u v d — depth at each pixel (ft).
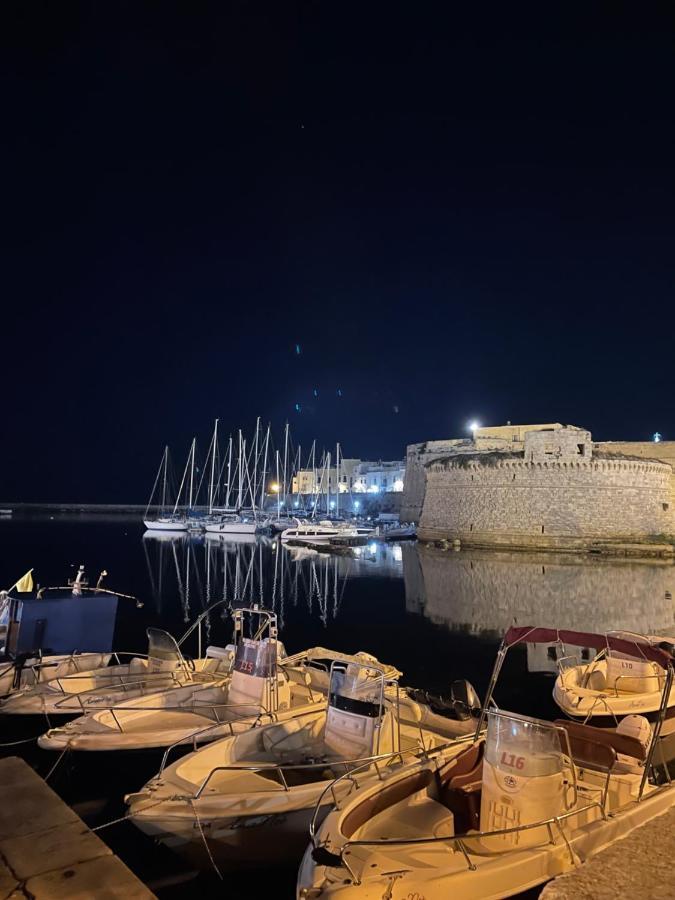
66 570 142.61
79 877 16.62
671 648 44.14
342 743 31.32
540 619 88.07
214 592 116.88
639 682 44.32
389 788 24.79
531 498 185.47
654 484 186.19
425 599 106.22
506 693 54.80
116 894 15.96
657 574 133.18
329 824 21.75
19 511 586.04
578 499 181.06
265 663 38.22
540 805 21.85
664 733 40.11
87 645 52.03
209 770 29.25
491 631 80.69
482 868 19.51
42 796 20.97
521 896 19.61
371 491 342.64
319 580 131.03
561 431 184.14
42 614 50.65
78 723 35.09
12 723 39.32
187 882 26.91
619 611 94.07
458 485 201.57
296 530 237.66
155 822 25.62
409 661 65.72
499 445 254.27
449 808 25.52
